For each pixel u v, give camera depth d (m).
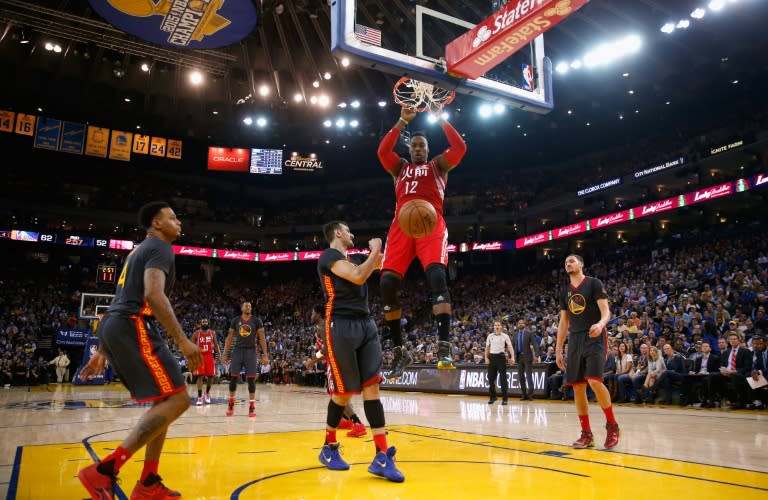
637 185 26.00
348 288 3.84
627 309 17.31
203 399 10.61
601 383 4.79
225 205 37.62
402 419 7.37
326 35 22.38
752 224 20.14
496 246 30.14
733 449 4.69
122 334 2.85
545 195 31.27
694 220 26.77
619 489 3.05
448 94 5.18
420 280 33.62
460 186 35.38
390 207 35.38
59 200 31.30
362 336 3.73
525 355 11.95
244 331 8.04
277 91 26.86
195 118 29.92
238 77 25.69
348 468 3.66
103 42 21.98
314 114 29.59
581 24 19.34
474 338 19.12
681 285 17.78
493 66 4.80
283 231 36.44
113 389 17.08
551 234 27.98
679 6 17.09
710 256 19.38
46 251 32.34
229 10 14.01
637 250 24.86
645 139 29.30
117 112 29.06
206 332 10.73
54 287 30.39
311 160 34.53
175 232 3.22
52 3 20.33
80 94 26.88
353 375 3.66
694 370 10.95
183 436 5.37
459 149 4.11
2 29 21.67
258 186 39.41
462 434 5.66
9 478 3.30
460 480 3.31
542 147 32.22
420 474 3.50
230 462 3.92
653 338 12.35
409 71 4.80
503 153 33.28
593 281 5.01
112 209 32.62
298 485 3.16
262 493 2.95
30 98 27.36
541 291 25.77
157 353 2.90
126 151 29.88
